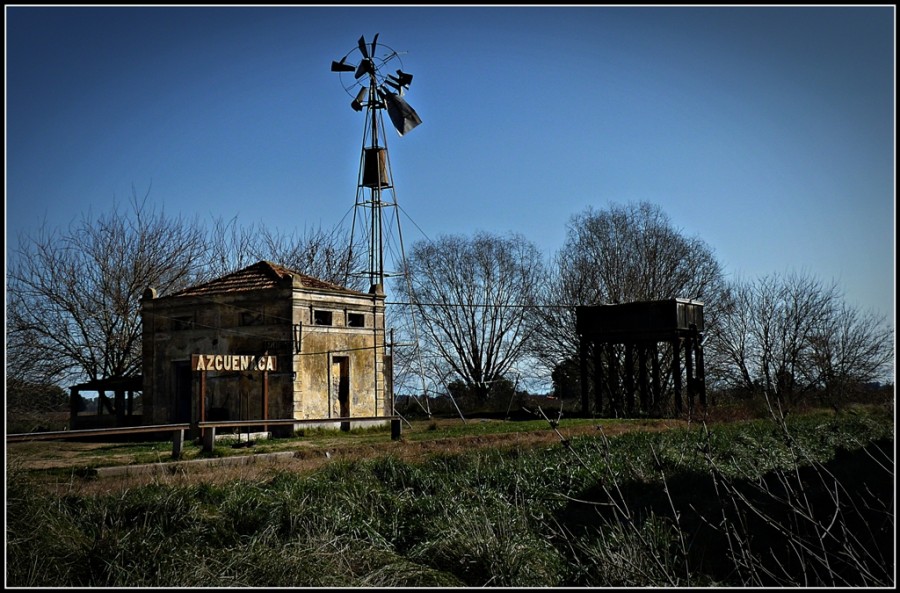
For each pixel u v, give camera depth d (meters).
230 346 33.09
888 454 19.33
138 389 36.84
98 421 37.56
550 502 16.20
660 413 39.44
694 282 51.75
